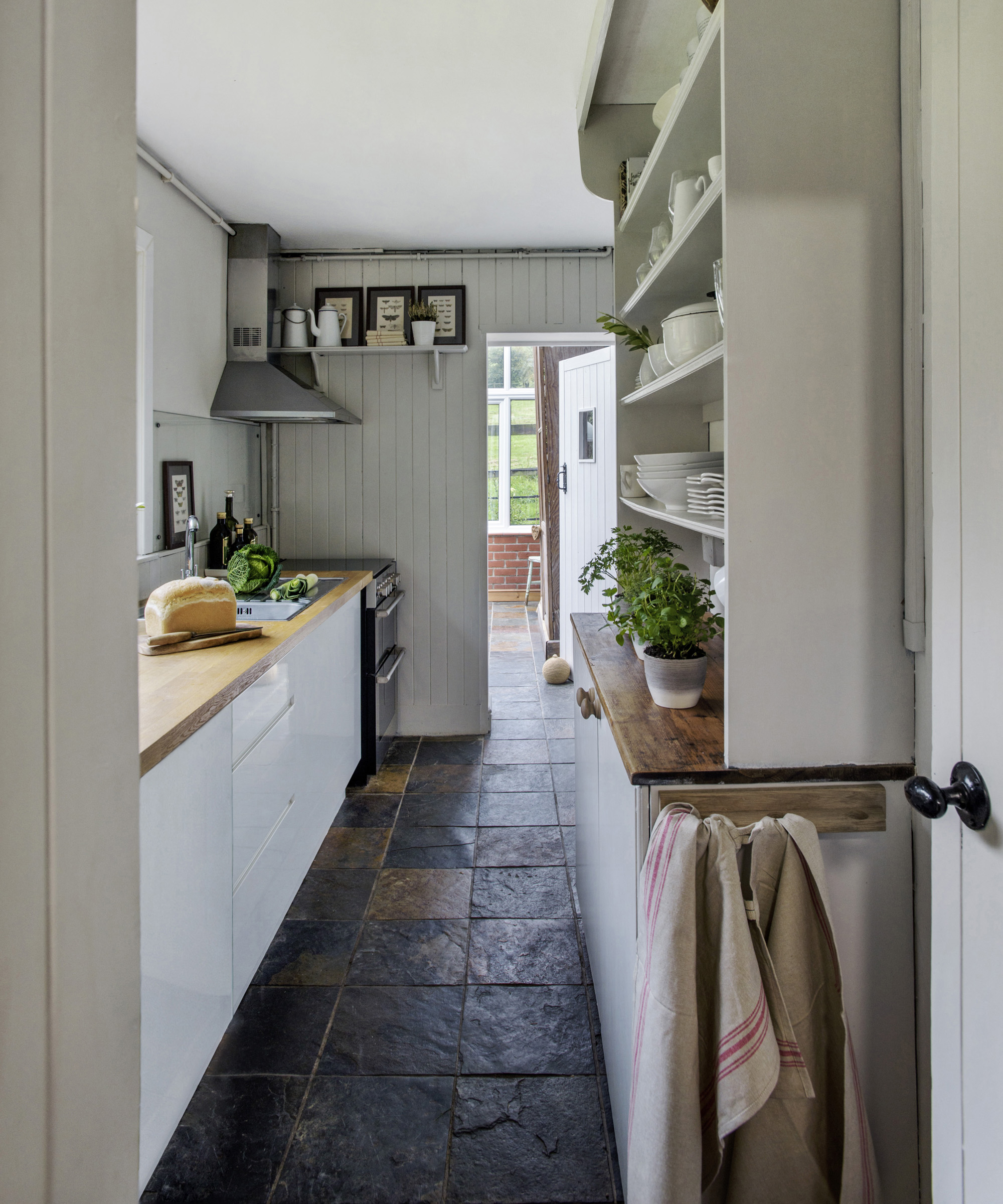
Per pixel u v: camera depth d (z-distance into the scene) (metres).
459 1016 2.12
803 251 1.22
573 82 2.52
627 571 1.99
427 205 3.61
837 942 1.30
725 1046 1.11
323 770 2.94
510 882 2.86
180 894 1.60
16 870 0.58
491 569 8.73
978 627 0.87
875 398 1.24
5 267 0.56
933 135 0.92
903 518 1.26
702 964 1.19
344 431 4.37
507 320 4.28
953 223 0.89
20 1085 0.59
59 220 0.61
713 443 2.51
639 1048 1.19
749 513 1.25
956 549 0.90
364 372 4.34
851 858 1.31
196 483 3.51
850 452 1.25
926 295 1.20
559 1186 1.60
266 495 4.36
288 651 2.39
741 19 1.21
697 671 1.62
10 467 0.57
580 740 2.46
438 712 4.50
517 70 2.45
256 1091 1.86
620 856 1.54
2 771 0.57
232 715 1.92
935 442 0.94
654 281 2.05
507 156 3.08
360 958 2.39
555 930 2.54
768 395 1.24
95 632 0.67
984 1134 0.87
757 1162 1.14
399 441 4.37
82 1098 0.65
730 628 1.26
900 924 1.31
